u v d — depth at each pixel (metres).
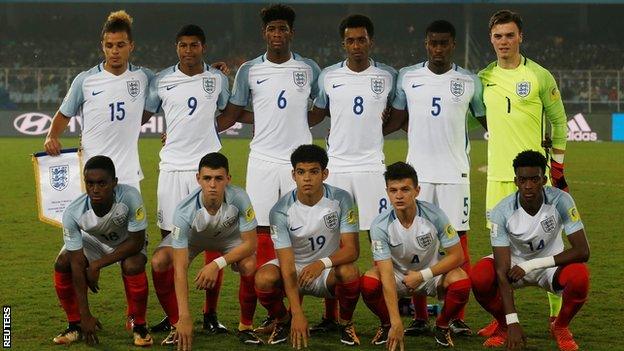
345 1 36.31
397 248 6.35
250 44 38.50
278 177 7.43
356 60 7.35
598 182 17.31
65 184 7.21
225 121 7.60
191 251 6.71
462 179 7.23
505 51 7.04
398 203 6.18
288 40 7.43
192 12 40.03
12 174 18.23
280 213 6.42
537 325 6.95
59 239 10.96
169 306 6.61
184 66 7.27
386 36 39.34
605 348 6.24
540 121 7.06
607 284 8.37
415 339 6.56
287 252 6.32
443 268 6.24
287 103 7.42
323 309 7.50
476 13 39.62
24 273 8.85
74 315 6.42
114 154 7.19
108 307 7.42
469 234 11.51
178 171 7.25
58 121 7.25
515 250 6.48
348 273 6.24
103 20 40.25
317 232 6.45
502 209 6.33
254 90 7.48
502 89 7.06
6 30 39.56
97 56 38.72
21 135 28.89
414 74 7.27
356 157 7.42
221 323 6.97
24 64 38.12
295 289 6.26
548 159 7.12
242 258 6.34
